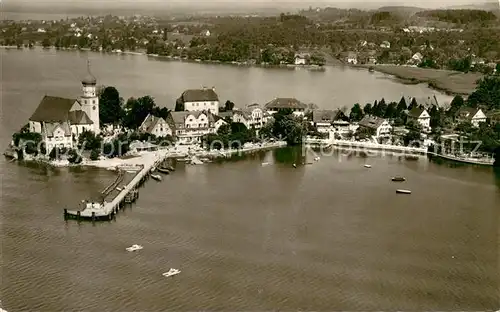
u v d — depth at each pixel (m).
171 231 177.88
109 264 156.25
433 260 162.38
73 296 140.62
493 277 153.75
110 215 187.25
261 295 142.25
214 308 136.62
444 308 138.75
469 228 185.12
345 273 153.75
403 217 193.50
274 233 177.50
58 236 173.62
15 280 147.62
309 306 138.12
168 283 147.12
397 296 143.62
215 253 163.25
